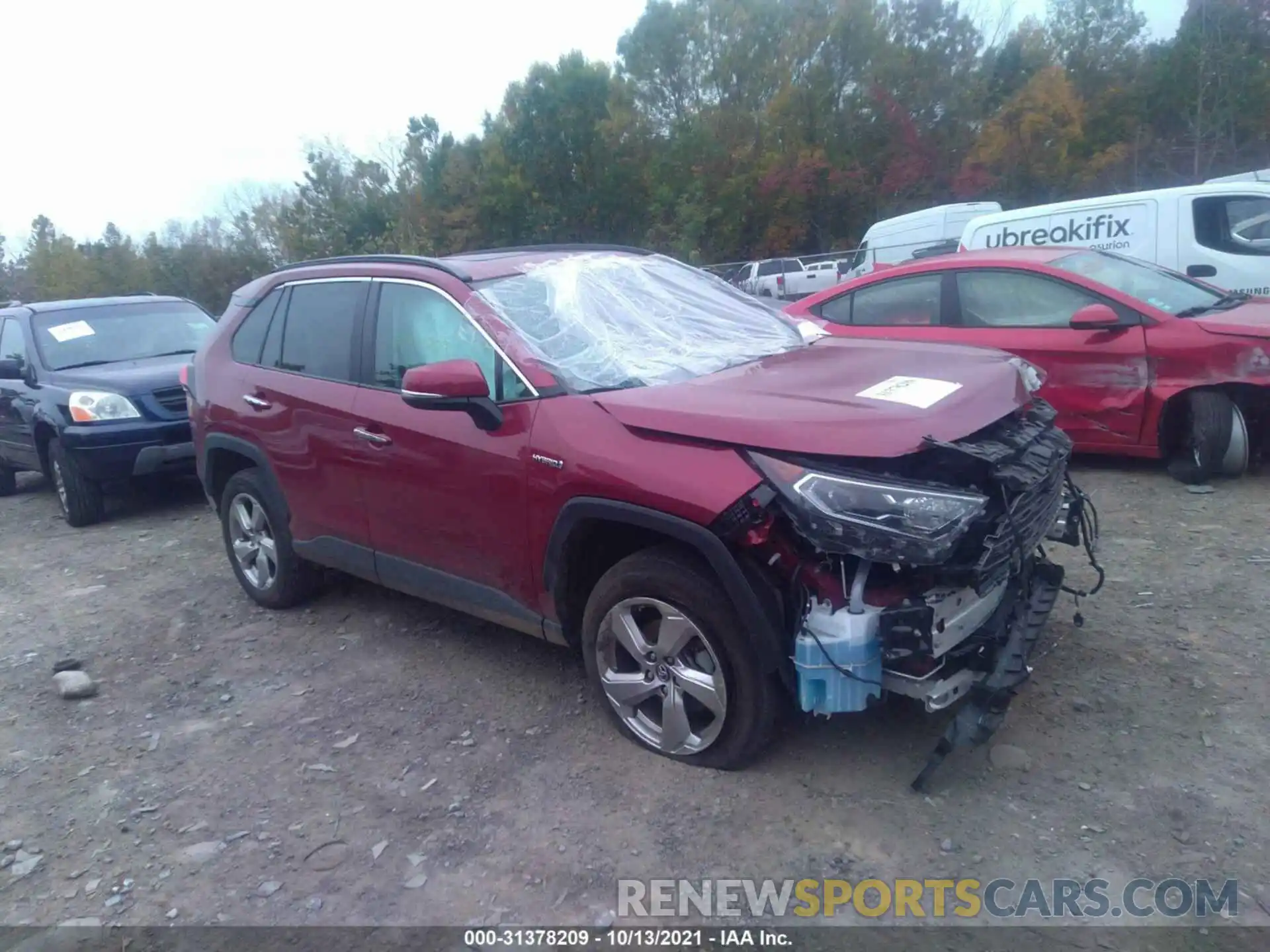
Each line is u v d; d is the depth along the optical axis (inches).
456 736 158.1
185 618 221.0
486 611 165.3
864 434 122.4
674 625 137.7
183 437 311.9
